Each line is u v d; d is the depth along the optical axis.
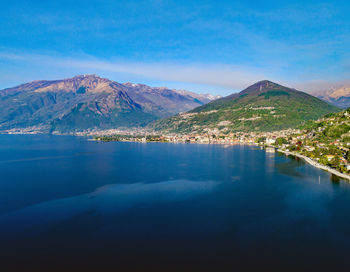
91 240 93.62
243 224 106.12
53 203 134.00
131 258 82.38
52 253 85.12
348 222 107.06
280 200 136.12
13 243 91.62
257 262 79.94
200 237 95.50
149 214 117.69
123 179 189.00
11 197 145.00
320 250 86.06
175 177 194.62
